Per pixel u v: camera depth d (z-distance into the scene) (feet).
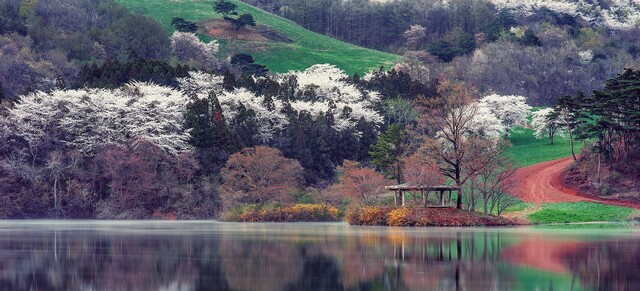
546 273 256.52
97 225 566.36
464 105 638.53
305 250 329.31
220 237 409.08
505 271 261.65
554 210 627.87
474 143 573.74
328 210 637.71
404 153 646.74
